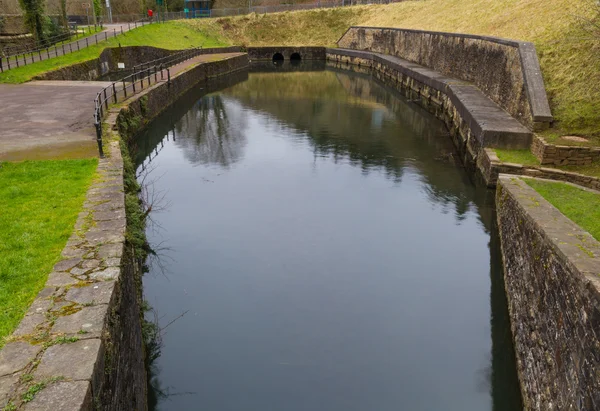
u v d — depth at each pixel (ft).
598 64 49.42
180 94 99.30
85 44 113.19
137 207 31.53
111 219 23.97
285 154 66.54
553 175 42.24
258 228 43.34
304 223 44.52
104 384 14.35
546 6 69.82
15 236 22.16
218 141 73.15
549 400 20.07
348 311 32.01
